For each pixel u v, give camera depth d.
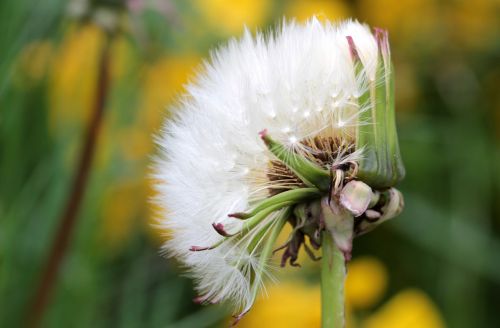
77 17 0.32
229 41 0.25
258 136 0.24
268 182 0.25
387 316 0.36
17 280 0.35
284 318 0.35
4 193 0.35
